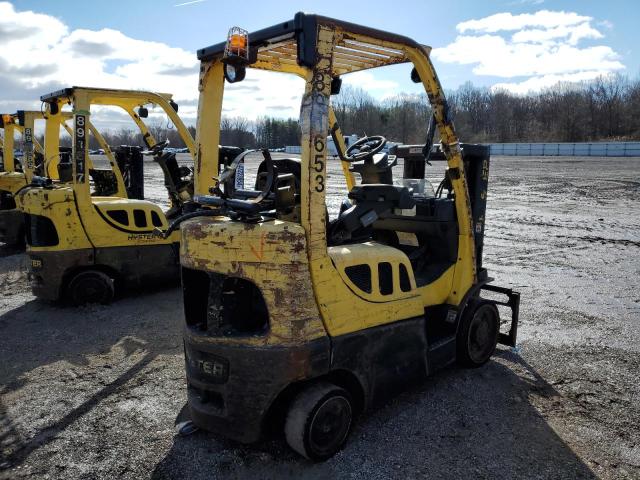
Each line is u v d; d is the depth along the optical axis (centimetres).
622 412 371
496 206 1506
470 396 391
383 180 393
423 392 397
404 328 352
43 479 298
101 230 617
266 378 287
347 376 333
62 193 593
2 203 980
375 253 339
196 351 307
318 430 300
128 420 360
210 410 305
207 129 345
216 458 315
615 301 636
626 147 4678
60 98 647
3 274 788
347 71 428
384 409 371
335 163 3575
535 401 386
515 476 298
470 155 423
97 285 622
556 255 895
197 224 304
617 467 308
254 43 304
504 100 7931
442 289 413
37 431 347
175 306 625
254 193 321
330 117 456
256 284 286
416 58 353
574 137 7025
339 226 344
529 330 535
